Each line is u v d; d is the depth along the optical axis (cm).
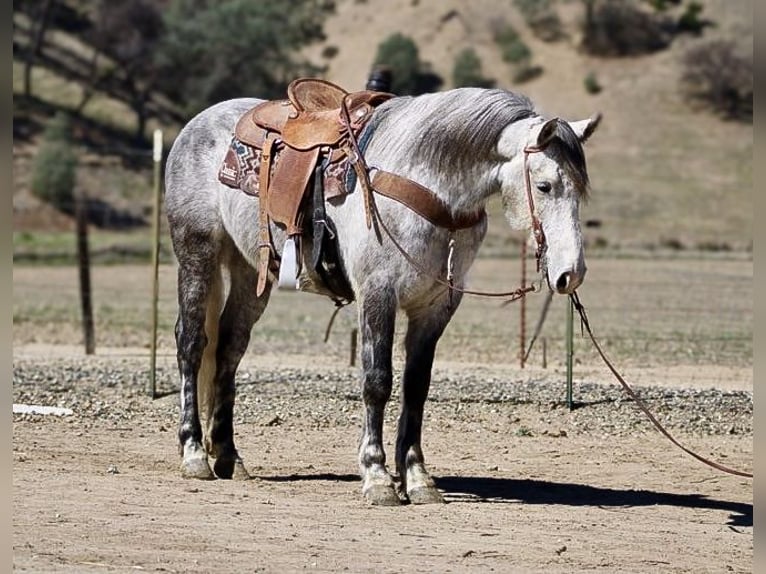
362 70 8806
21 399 1507
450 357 2148
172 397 1559
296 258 1056
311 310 3034
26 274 4169
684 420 1483
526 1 9181
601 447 1344
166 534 894
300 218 1057
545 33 9088
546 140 965
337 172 1039
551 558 865
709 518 1023
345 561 836
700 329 2680
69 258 4797
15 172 6109
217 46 8188
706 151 7275
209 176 1155
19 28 8362
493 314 2998
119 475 1123
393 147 1018
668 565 861
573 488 1139
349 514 984
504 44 9006
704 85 8162
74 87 7812
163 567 806
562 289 960
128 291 3572
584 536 938
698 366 2069
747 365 2098
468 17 9269
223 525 930
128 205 5878
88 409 1465
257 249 1109
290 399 1543
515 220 996
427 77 8800
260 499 1035
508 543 904
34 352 2088
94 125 7431
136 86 8119
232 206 1125
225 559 831
